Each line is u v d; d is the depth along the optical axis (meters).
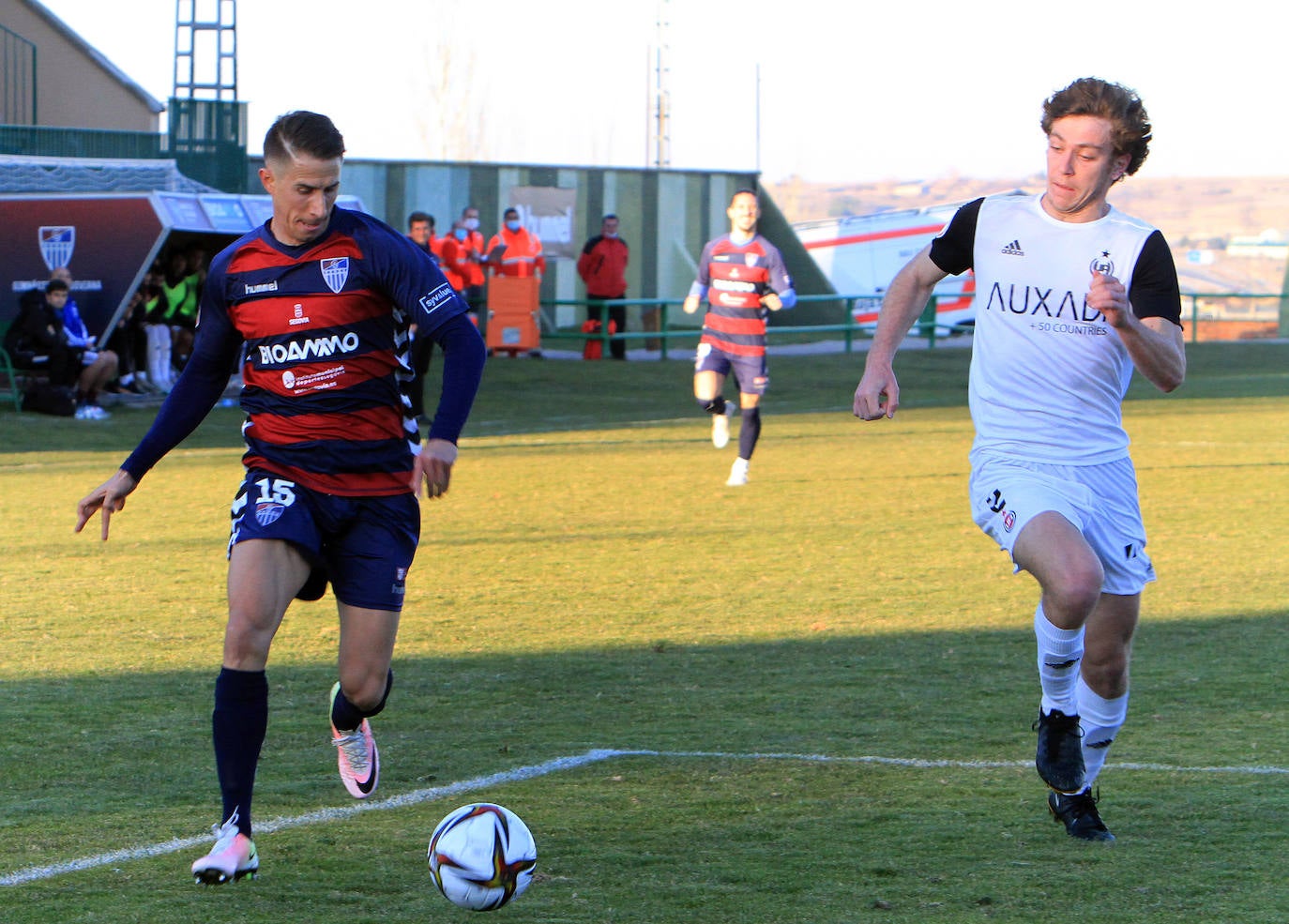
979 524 14.42
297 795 15.15
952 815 14.31
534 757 16.64
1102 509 13.88
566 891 12.16
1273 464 48.59
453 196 98.12
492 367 85.44
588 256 91.81
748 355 42.84
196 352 13.77
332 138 12.80
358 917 11.55
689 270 108.81
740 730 17.88
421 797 15.05
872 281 121.81
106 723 18.16
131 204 61.19
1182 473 46.31
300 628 24.70
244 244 13.32
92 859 12.98
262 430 13.41
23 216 61.88
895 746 17.05
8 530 34.81
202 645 22.89
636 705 19.22
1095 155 13.54
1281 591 27.31
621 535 34.59
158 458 13.88
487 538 34.06
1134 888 12.13
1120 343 13.90
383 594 13.40
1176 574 29.14
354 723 14.04
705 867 12.77
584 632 24.08
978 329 14.55
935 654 22.28
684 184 108.00
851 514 37.78
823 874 12.56
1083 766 13.53
